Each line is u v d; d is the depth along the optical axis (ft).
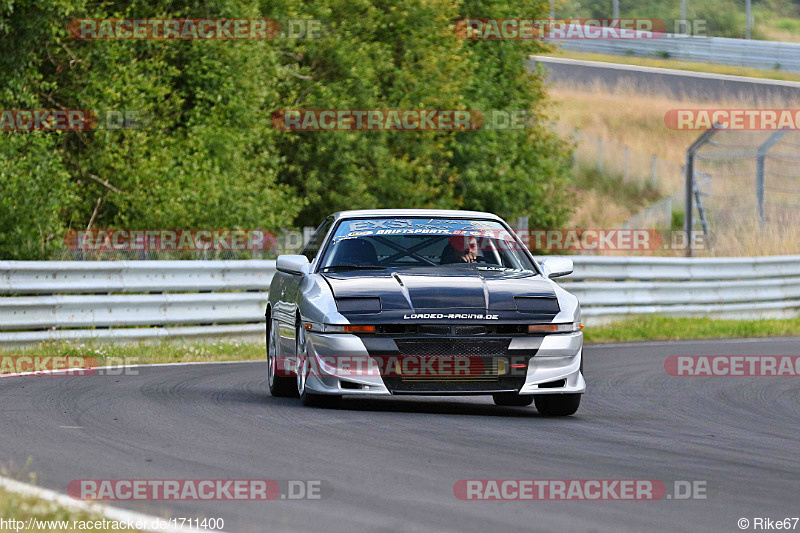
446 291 99.14
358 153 261.24
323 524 56.90
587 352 176.65
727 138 466.70
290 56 266.16
